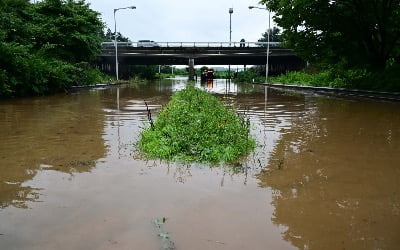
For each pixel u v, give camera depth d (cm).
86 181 588
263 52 5519
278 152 793
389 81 2388
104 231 414
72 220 443
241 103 1991
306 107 1764
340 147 845
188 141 793
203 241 392
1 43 2102
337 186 570
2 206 486
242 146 793
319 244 390
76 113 1477
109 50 5456
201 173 635
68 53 3181
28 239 396
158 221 439
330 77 3506
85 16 3419
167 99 2222
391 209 482
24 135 982
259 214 464
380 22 2438
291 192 543
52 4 3166
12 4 2809
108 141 903
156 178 605
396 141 913
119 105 1823
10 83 2152
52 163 697
